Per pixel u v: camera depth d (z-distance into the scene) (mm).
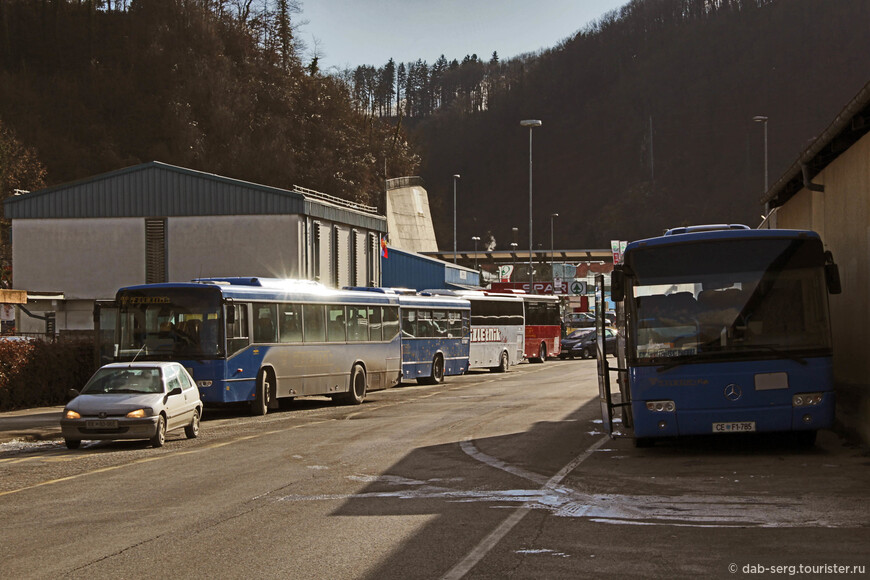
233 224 49344
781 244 14305
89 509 11180
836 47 167625
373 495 11703
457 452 15805
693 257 14391
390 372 31969
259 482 13031
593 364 50719
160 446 18078
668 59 191375
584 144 197375
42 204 50625
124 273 49938
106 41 105562
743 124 173375
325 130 100312
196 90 93562
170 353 23875
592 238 180250
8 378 27062
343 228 55750
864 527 9031
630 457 14688
